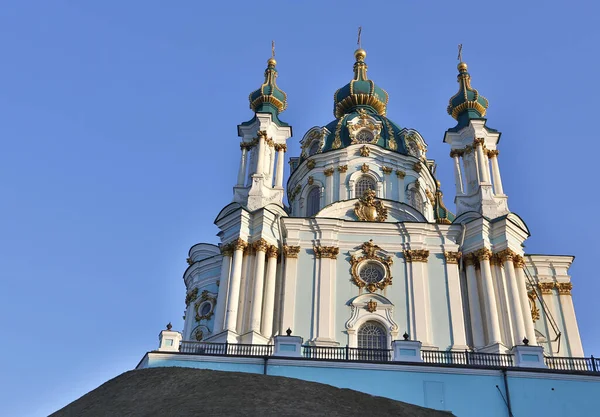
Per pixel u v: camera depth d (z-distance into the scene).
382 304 39.78
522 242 43.31
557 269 45.56
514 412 30.00
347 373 31.09
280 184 46.97
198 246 50.38
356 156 49.47
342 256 41.84
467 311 40.53
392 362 31.31
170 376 29.70
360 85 58.44
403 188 48.75
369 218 44.53
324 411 25.55
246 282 40.41
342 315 39.59
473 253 41.69
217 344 33.69
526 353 32.62
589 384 30.59
